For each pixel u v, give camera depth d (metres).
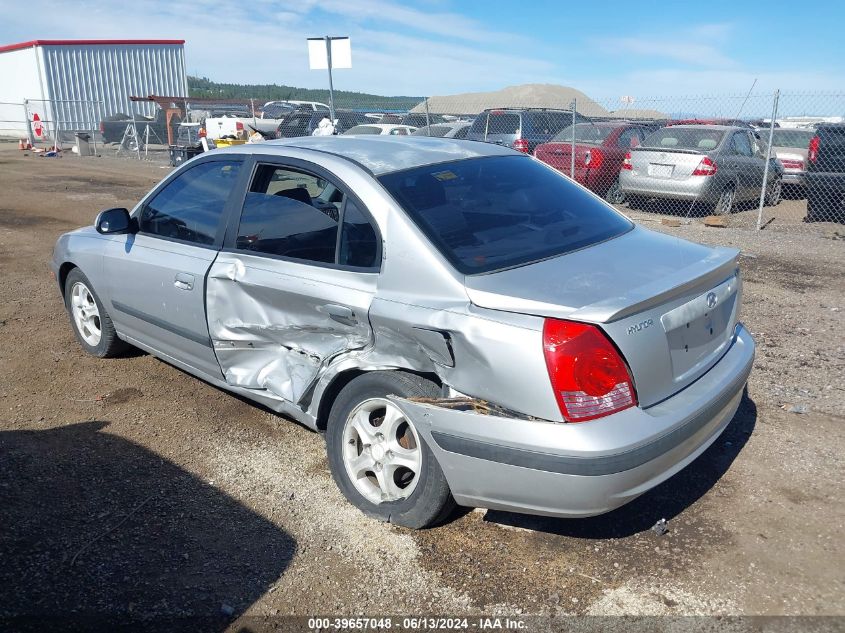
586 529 3.25
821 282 7.34
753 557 3.04
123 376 4.98
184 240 4.21
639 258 3.24
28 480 3.65
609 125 12.70
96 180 16.80
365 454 3.31
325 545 3.16
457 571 2.99
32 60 33.72
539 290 2.85
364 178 3.39
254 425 4.28
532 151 13.80
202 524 3.31
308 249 3.53
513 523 3.30
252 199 3.88
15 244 9.30
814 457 3.81
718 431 3.26
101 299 4.90
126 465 3.82
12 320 6.19
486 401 2.84
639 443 2.66
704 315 3.12
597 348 2.65
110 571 2.98
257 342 3.79
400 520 3.20
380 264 3.21
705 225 10.73
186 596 2.85
